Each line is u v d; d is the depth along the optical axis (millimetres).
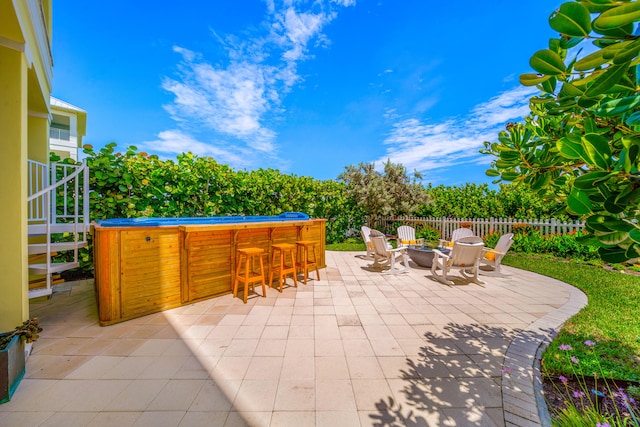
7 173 2742
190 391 2150
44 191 3354
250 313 3805
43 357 2629
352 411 1950
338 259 8102
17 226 2771
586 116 1581
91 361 2570
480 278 5984
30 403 1998
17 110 2785
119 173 5406
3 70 2744
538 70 1320
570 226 7934
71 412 1916
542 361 2633
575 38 1290
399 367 2502
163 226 3857
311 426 1813
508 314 3848
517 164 1987
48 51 4109
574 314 3834
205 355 2688
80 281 5230
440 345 2924
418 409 1978
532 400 2090
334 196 10805
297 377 2336
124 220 4477
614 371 2418
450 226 10703
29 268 3279
